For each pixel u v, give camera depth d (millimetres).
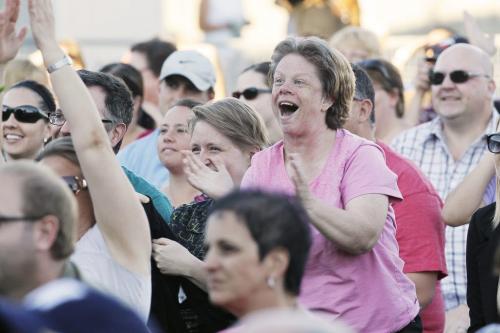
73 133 14336
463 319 20688
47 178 12195
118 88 17609
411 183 19016
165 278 16203
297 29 30500
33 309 9180
